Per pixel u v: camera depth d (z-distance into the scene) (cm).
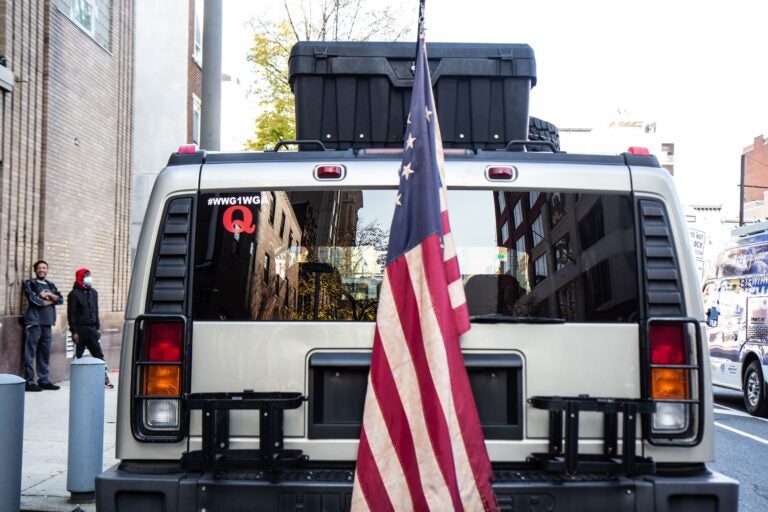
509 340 429
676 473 418
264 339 430
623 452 399
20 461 566
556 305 435
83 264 1463
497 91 548
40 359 1244
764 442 1029
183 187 441
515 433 425
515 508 396
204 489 400
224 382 428
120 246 1638
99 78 1533
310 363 428
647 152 457
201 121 891
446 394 387
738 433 1105
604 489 400
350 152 454
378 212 441
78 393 639
